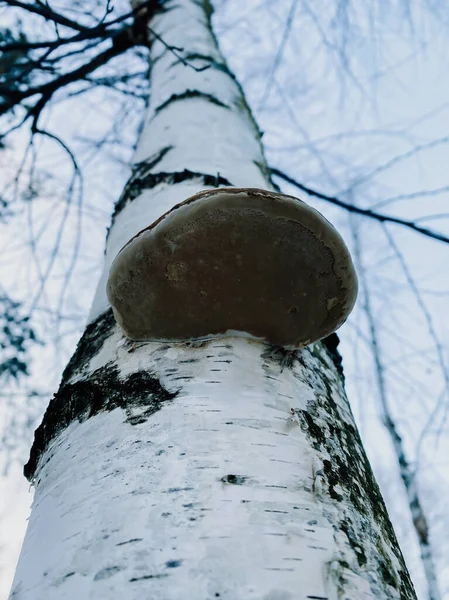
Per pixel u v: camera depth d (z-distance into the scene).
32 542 1.14
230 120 2.84
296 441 1.23
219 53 3.67
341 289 1.40
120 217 2.28
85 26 3.62
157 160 2.49
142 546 0.97
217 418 1.21
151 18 4.18
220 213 1.26
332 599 0.93
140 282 1.37
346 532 1.08
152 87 3.42
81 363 1.62
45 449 1.44
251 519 1.01
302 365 1.52
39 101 3.76
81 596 0.93
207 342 1.41
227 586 0.90
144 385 1.34
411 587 1.17
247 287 1.35
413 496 3.80
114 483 1.11
